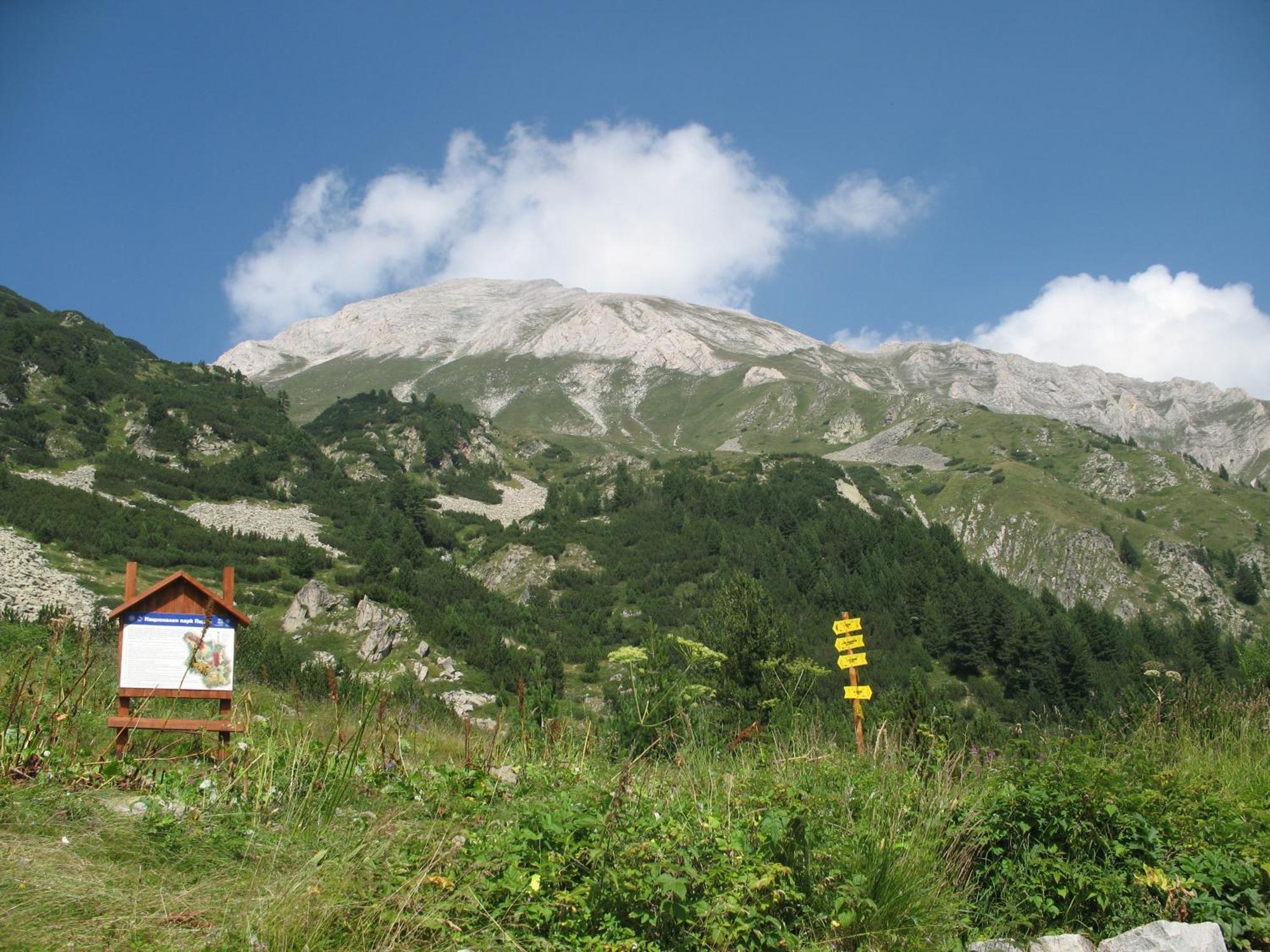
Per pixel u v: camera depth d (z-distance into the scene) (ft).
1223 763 29.53
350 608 179.63
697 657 40.11
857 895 18.47
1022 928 20.03
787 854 19.21
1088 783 21.43
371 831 19.94
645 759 28.91
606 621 230.48
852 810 22.58
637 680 37.52
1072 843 20.84
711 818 19.83
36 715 24.30
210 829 19.90
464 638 174.29
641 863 17.74
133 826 19.39
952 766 26.12
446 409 516.73
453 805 22.98
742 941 17.20
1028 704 176.96
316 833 20.62
